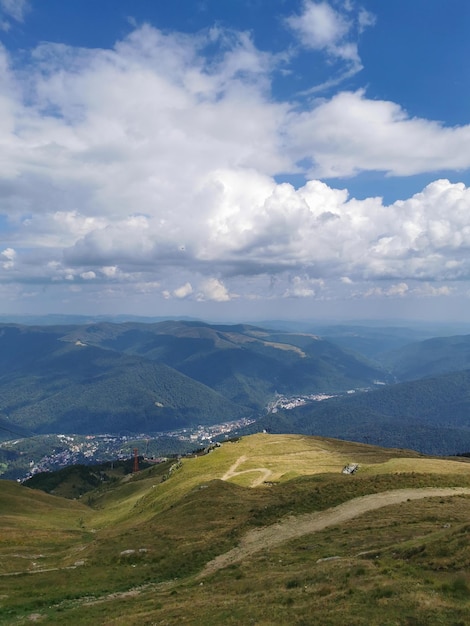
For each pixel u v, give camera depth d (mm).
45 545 77812
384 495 67625
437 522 50250
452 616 24906
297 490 76562
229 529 62438
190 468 125438
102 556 58812
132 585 47344
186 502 82625
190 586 43062
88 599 43750
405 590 28578
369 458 129500
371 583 30953
